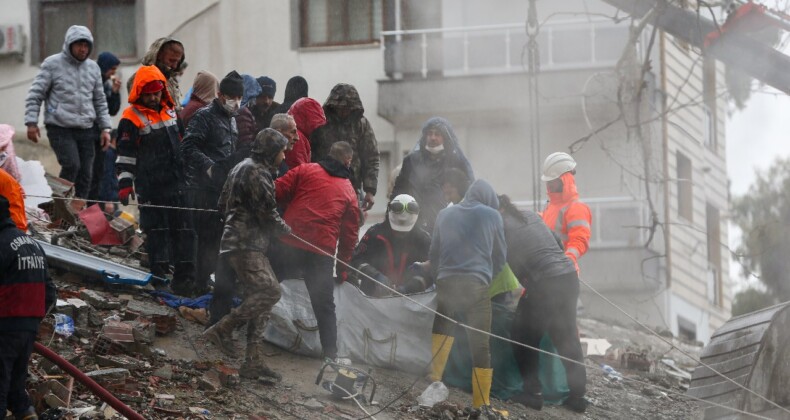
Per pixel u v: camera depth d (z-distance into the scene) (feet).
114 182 97.86
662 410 85.56
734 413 76.79
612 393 87.45
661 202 161.38
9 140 84.84
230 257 68.44
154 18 156.25
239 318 68.95
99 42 159.12
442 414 70.08
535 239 76.74
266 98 83.15
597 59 151.33
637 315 158.20
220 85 76.33
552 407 78.69
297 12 152.87
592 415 79.97
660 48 163.12
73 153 92.22
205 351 71.51
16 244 56.18
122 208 98.37
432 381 74.23
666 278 163.22
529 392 76.89
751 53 94.79
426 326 75.56
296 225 71.77
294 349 74.69
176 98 85.46
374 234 78.59
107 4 158.92
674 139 168.55
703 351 79.87
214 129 76.07
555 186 83.05
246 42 151.84
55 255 78.43
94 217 88.22
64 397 60.85
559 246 77.41
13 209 58.18
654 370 97.86
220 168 74.79
